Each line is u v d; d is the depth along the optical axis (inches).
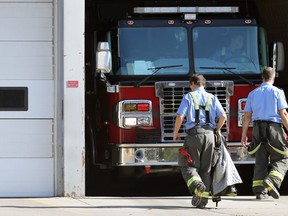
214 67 1795.0
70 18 1615.4
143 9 1804.9
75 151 1617.9
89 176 1914.4
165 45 1797.5
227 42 1814.7
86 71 1915.6
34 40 1633.9
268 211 1429.6
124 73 1769.2
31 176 1633.9
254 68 1806.1
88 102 1899.6
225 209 1453.0
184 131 1737.2
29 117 1633.9
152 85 1760.6
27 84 1635.1
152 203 1545.3
